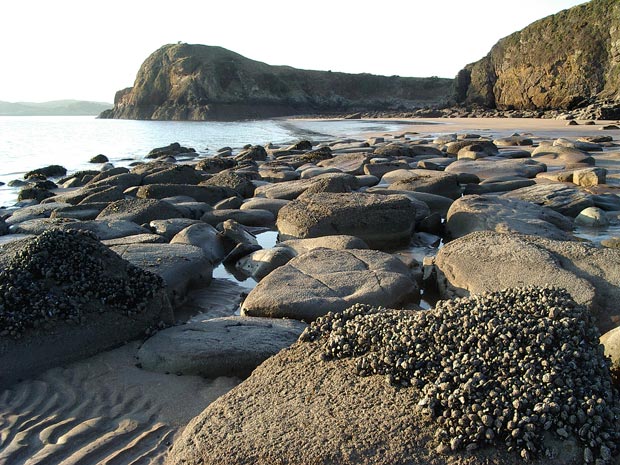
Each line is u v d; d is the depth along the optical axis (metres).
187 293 7.19
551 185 11.88
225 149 29.11
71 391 4.73
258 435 3.53
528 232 8.69
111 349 5.45
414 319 4.09
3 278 5.39
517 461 3.11
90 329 5.36
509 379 3.42
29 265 5.54
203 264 7.52
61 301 5.36
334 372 3.97
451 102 79.81
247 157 23.20
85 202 13.38
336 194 10.46
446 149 22.17
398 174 14.92
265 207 11.70
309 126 57.38
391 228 9.39
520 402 3.27
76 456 3.82
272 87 103.38
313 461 3.28
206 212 11.65
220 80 99.88
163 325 5.80
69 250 5.82
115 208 11.14
